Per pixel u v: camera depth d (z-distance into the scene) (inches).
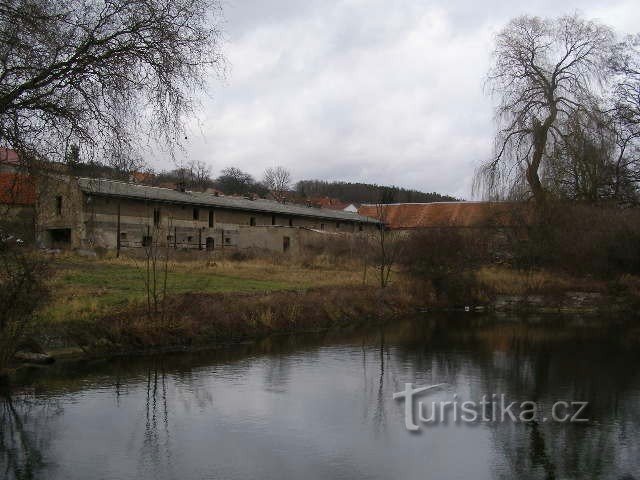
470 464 336.5
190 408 431.5
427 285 1211.2
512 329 906.7
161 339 657.6
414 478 315.3
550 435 389.4
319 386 506.3
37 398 449.4
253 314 795.4
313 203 2864.2
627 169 1505.9
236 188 4232.3
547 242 1309.1
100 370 543.8
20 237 505.4
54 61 394.0
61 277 874.8
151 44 415.8
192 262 1330.0
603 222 1278.3
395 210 2778.1
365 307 1003.9
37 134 406.6
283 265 1422.2
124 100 425.4
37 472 313.1
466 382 533.3
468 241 1302.9
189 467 322.3
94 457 334.3
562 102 1369.3
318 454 346.0
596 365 616.1
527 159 1384.1
